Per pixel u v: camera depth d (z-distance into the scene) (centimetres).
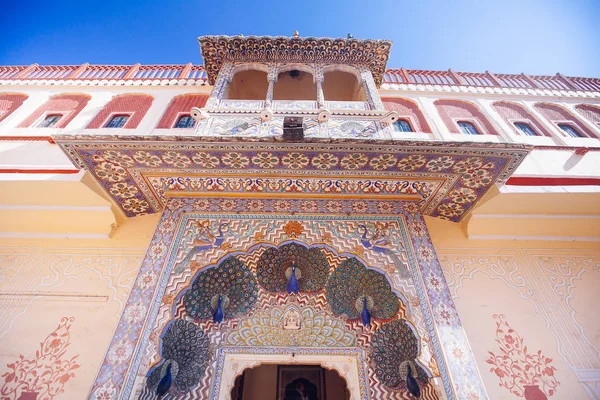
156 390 217
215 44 378
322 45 382
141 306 223
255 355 268
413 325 222
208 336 272
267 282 290
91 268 294
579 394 242
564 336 272
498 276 304
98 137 238
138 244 306
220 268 273
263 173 271
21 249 306
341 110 317
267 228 271
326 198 290
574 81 514
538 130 415
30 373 239
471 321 275
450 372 201
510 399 239
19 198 303
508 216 321
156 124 387
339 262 278
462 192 291
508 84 504
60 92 436
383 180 277
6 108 414
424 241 265
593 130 417
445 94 462
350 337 278
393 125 407
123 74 480
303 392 411
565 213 324
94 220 308
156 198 300
